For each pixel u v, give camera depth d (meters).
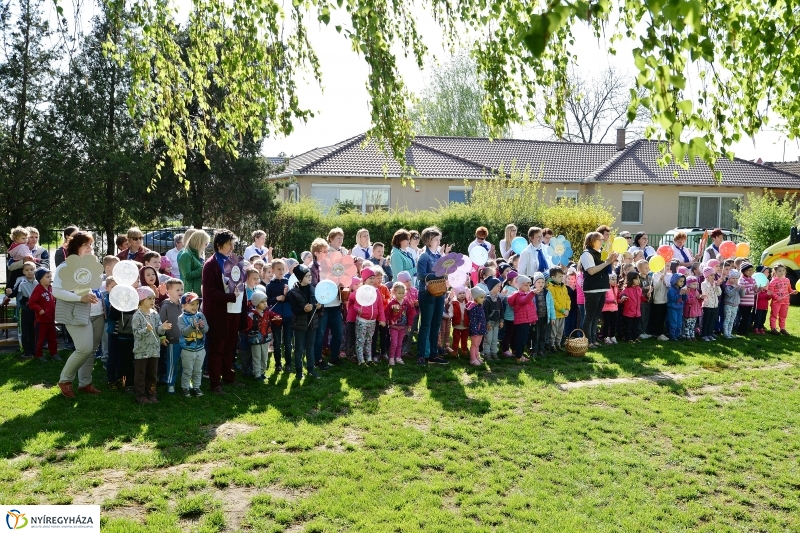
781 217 18.45
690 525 4.18
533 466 5.04
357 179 23.20
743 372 8.34
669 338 10.47
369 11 4.43
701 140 2.36
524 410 6.49
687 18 2.09
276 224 16.88
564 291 9.16
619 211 26.30
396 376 7.74
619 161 27.11
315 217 16.91
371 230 16.97
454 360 8.70
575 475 4.87
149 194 16.62
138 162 15.52
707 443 5.68
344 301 8.56
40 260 9.28
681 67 3.08
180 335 6.59
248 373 7.50
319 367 8.02
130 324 6.57
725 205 27.02
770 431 6.02
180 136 5.76
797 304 15.90
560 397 6.95
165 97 5.64
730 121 5.01
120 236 8.83
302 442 5.33
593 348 9.68
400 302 8.30
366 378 7.57
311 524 3.95
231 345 7.01
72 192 14.59
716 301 10.53
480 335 8.38
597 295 9.54
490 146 28.84
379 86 4.96
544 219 16.92
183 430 5.57
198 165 17.41
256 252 9.52
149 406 6.22
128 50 5.43
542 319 8.92
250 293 7.45
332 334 8.11
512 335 8.87
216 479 4.54
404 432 5.67
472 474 4.83
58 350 8.59
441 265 7.97
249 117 6.01
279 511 4.11
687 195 26.69
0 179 13.89
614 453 5.35
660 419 6.30
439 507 4.26
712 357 9.21
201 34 5.80
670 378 7.98
